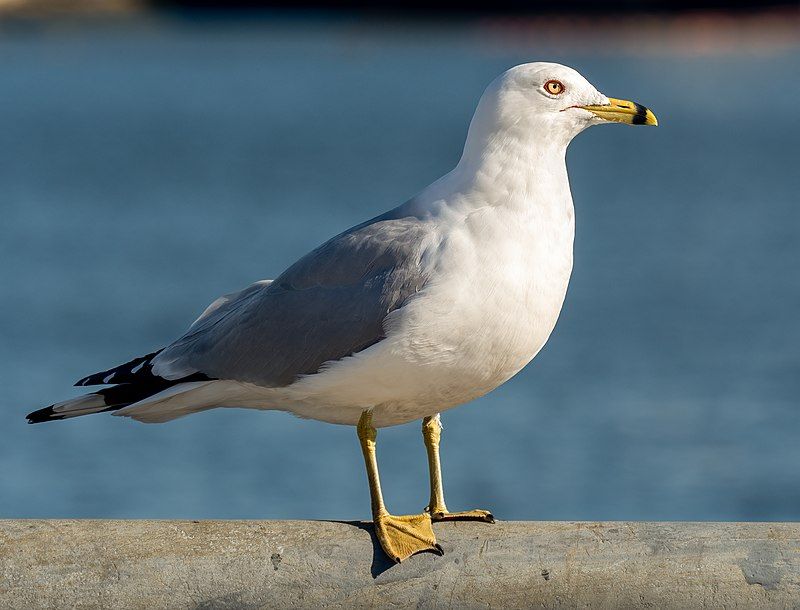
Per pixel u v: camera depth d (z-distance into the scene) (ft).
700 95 433.89
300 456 49.44
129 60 627.05
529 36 646.74
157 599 15.42
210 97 429.79
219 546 15.76
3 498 46.01
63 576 15.40
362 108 386.11
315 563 15.75
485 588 15.60
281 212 139.03
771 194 164.76
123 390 19.33
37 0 643.04
